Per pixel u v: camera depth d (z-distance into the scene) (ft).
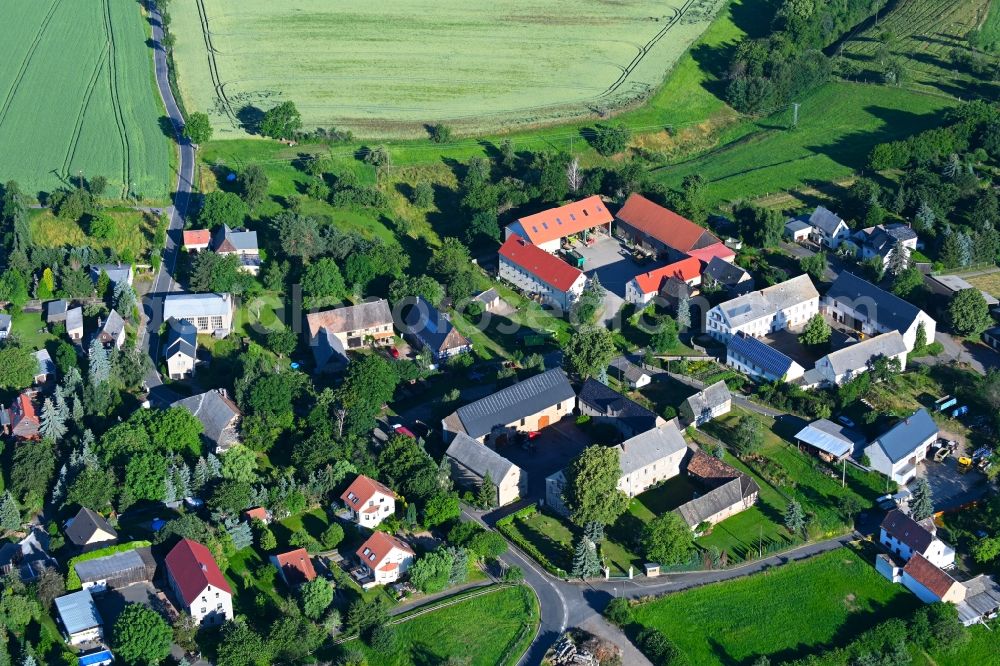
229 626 631.15
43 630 641.81
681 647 649.20
